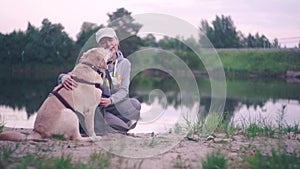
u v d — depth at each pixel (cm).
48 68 2286
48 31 2284
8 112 1048
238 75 3247
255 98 1584
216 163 461
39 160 464
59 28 2275
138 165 471
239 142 608
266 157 486
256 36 3362
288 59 3188
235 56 3312
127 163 468
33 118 946
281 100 1512
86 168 434
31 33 2305
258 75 3231
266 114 1018
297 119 953
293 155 500
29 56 2316
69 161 447
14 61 2303
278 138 650
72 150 525
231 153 534
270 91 1939
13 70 2277
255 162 464
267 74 3206
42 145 545
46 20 2277
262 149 555
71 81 594
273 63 3209
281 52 3225
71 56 2177
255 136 664
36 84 1956
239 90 2020
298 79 3072
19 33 2323
